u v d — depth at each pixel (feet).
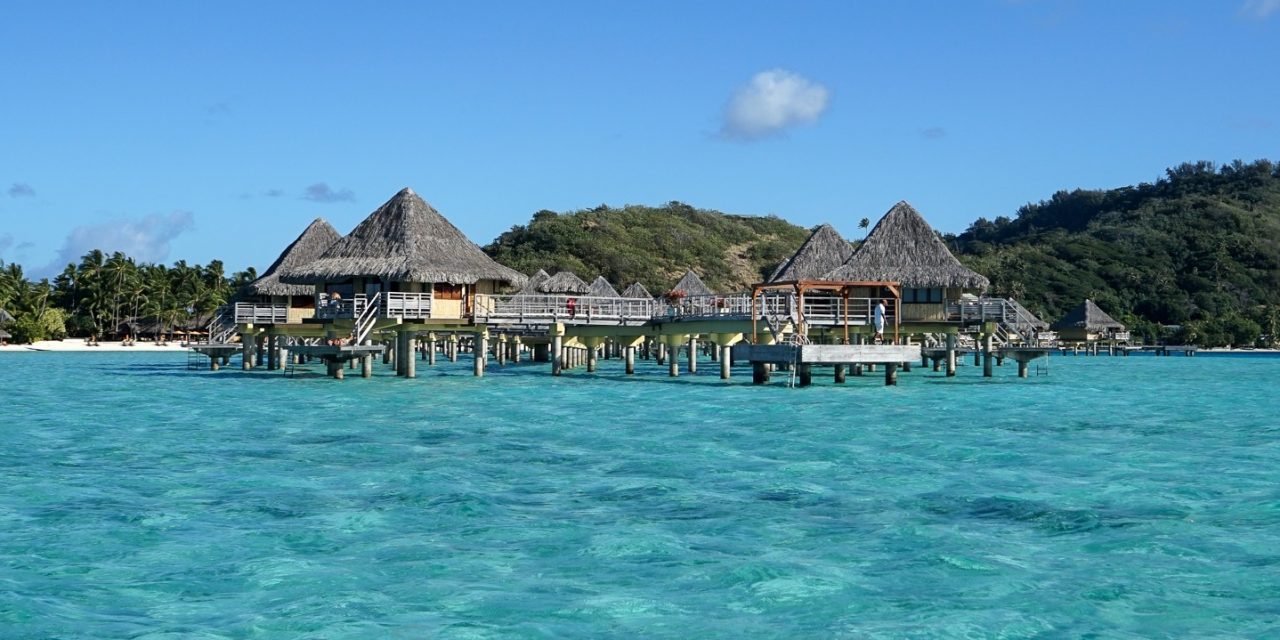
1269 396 153.38
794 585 49.88
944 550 55.77
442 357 304.91
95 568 52.49
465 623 44.80
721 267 498.69
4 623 44.34
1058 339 346.74
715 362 254.68
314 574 51.57
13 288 432.25
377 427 106.22
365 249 168.86
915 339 218.18
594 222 505.25
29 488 72.18
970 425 108.37
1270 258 526.98
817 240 191.72
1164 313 471.62
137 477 76.54
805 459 84.84
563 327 180.04
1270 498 69.15
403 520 62.49
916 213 180.14
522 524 61.52
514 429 104.47
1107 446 93.30
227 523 61.72
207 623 44.70
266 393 150.00
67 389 163.73
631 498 68.95
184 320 454.40
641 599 47.91
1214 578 51.13
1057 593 48.78
